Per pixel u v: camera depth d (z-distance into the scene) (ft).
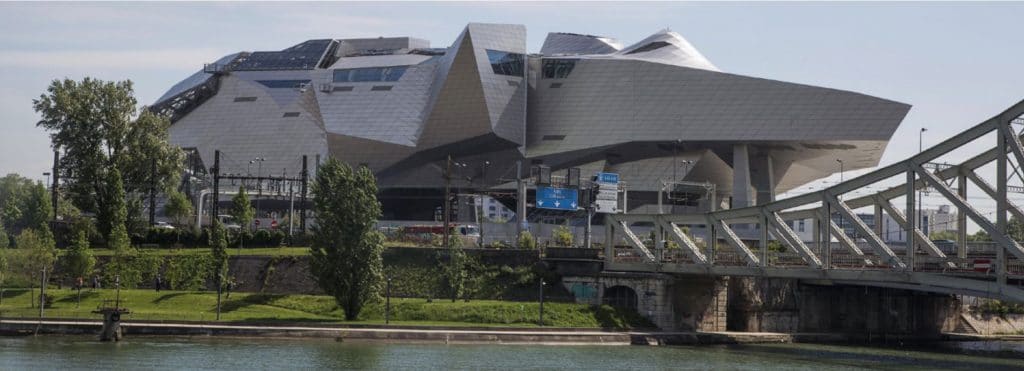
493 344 447.42
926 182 413.80
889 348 509.76
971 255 547.49
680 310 505.25
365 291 464.24
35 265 511.81
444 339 448.24
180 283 526.98
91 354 392.88
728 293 529.04
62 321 440.45
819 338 532.73
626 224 527.81
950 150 407.03
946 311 617.21
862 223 435.94
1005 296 385.91
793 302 547.90
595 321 492.95
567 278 523.70
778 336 518.37
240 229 641.81
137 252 550.36
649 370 397.80
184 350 405.59
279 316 472.03
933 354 484.74
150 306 483.10
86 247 504.43
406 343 440.86
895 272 421.59
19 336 431.84
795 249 458.09
